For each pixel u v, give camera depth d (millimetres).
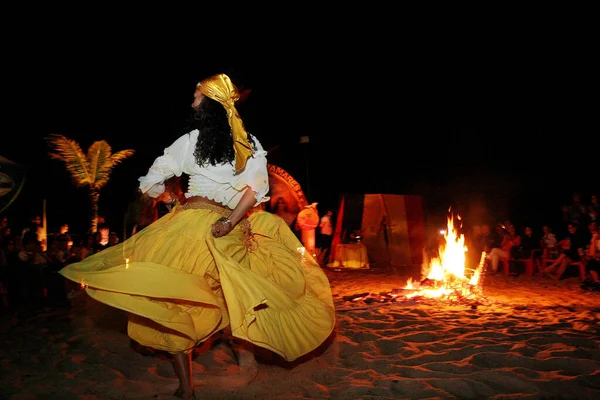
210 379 3846
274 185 14516
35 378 3998
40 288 8594
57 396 3590
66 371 4215
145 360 4449
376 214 14844
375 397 3426
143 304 3006
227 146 3303
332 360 4379
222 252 3162
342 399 3432
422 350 4656
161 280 3016
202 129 3326
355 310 6867
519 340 4910
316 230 14852
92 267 3246
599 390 3477
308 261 3951
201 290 3094
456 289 7961
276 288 3389
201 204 3359
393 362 4254
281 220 3910
